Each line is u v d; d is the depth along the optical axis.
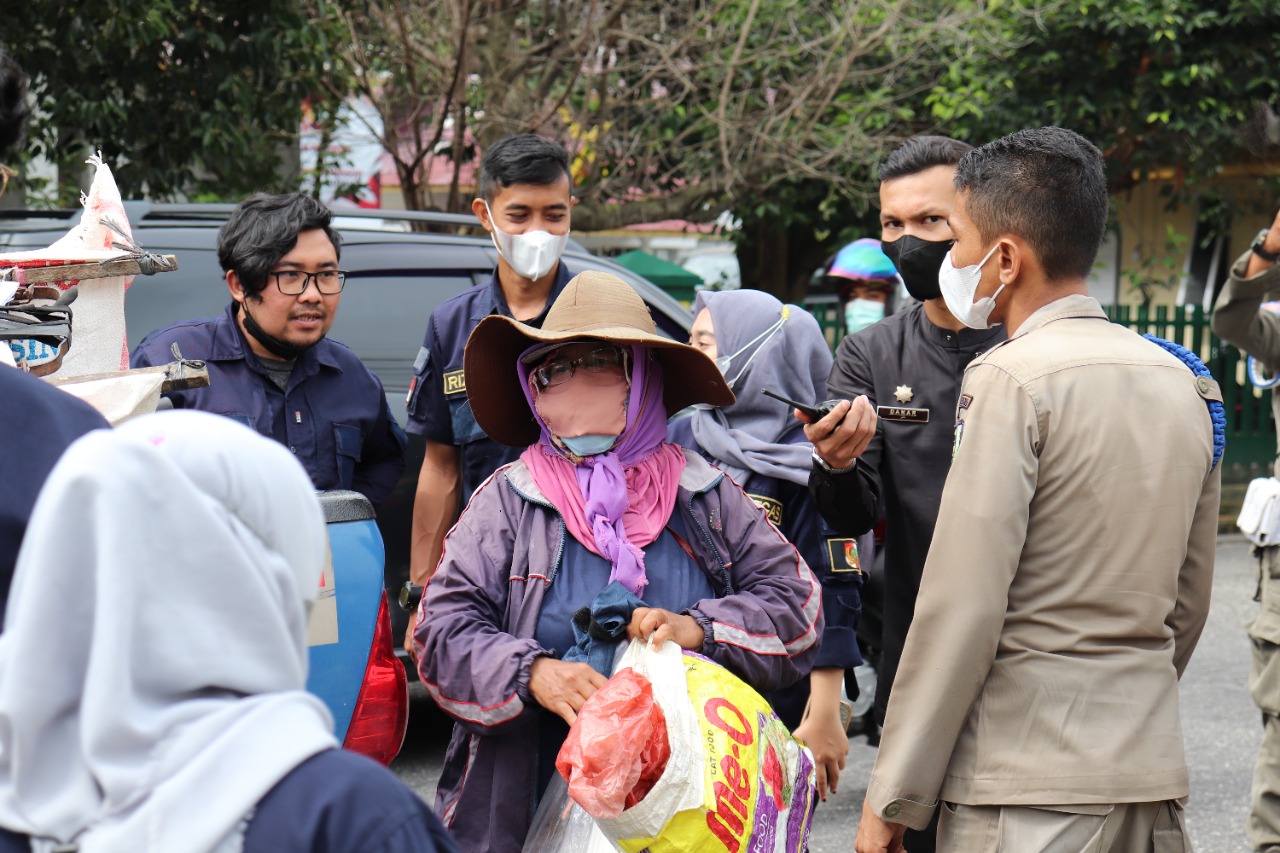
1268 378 3.88
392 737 2.54
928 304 3.11
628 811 2.04
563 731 2.44
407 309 4.95
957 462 2.20
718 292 3.27
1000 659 2.19
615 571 2.38
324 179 10.52
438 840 1.22
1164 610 2.18
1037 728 2.14
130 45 7.36
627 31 8.96
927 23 9.32
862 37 9.42
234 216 3.35
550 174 3.53
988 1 9.82
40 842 1.15
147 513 1.16
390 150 9.16
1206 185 12.23
